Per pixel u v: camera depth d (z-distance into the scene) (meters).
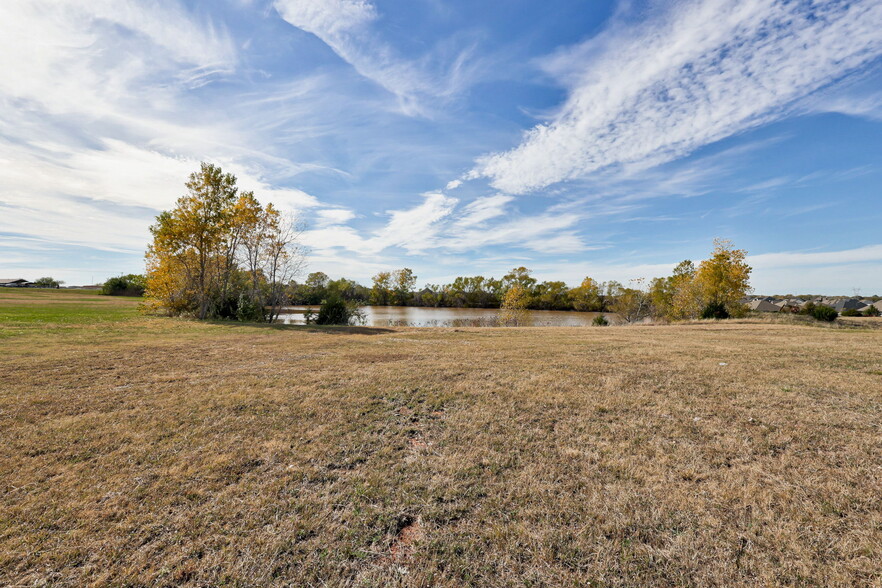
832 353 8.74
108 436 4.03
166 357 8.50
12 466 3.37
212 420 4.51
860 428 4.18
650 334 14.12
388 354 9.12
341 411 4.84
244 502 2.84
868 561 2.21
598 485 3.08
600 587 2.08
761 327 16.84
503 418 4.61
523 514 2.71
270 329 15.54
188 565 2.22
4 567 2.19
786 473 3.24
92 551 2.33
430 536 2.49
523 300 34.66
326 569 2.21
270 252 22.44
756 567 2.21
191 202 19.56
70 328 13.24
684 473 3.25
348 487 3.06
